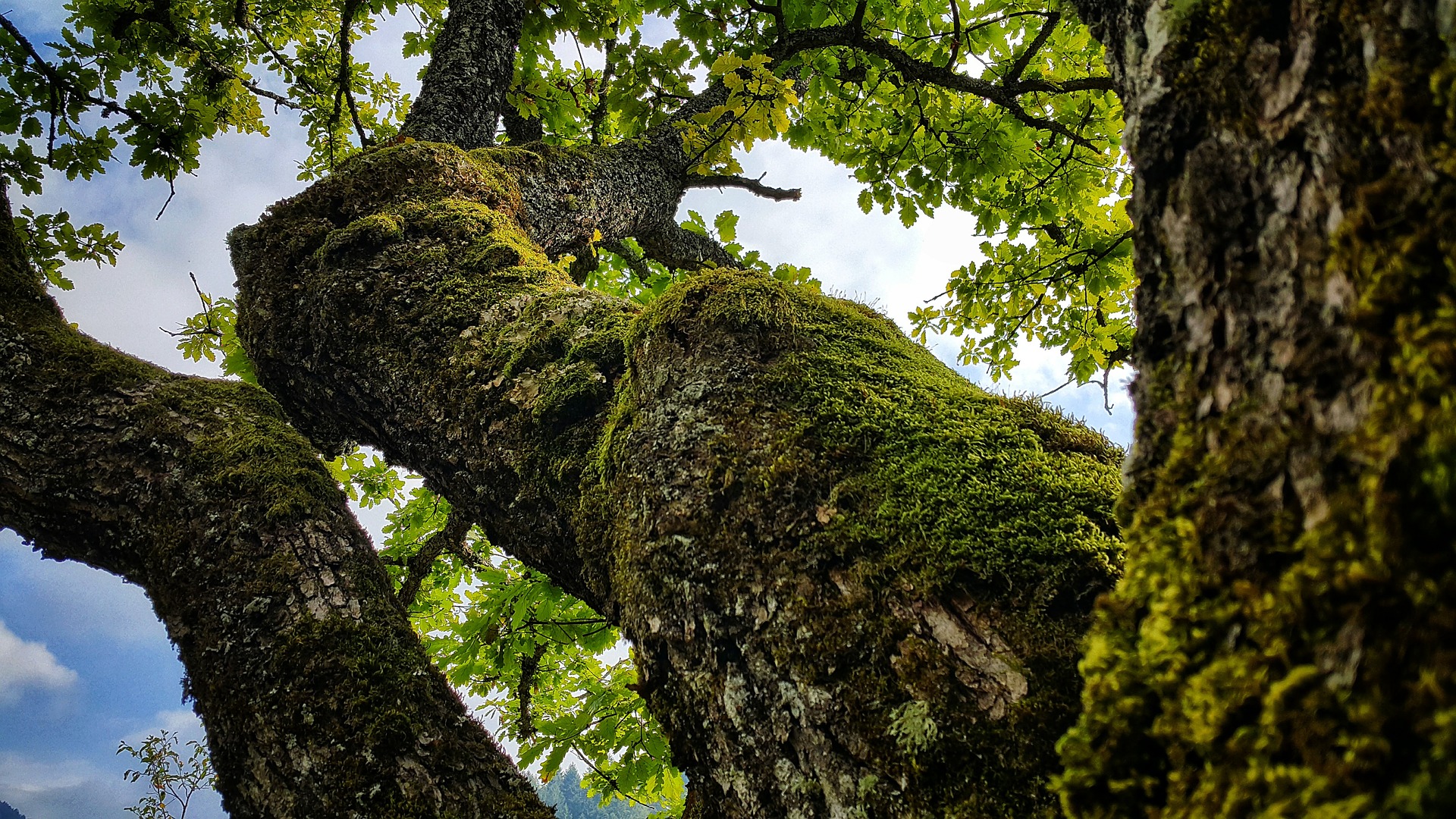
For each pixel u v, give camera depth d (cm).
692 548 131
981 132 437
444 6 455
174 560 182
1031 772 93
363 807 141
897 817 98
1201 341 83
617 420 161
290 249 240
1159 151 93
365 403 216
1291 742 60
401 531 478
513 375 186
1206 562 74
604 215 337
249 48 450
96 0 373
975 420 141
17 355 220
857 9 360
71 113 380
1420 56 67
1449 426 56
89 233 402
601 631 391
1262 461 71
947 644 107
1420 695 53
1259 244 78
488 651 406
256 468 197
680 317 158
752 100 282
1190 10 91
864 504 126
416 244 230
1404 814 52
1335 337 68
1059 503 120
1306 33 78
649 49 335
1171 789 70
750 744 117
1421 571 56
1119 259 458
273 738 153
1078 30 421
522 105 414
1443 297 60
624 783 393
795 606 119
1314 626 62
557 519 170
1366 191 67
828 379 150
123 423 207
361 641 167
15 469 200
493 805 148
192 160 407
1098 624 85
